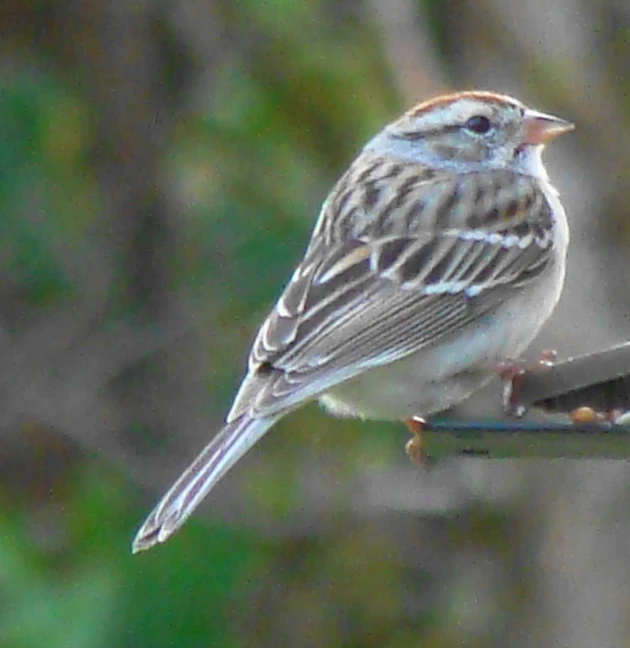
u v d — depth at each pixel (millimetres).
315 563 13688
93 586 12336
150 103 14312
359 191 9930
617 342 13062
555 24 13750
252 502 13477
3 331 14164
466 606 13914
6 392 14094
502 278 9594
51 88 14062
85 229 14219
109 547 12852
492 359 9570
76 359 14188
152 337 14125
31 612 12211
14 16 14312
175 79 14375
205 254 14039
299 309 9328
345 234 9672
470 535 14000
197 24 14297
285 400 8945
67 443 13992
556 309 13070
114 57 14398
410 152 10273
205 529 12797
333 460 13797
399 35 13828
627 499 13398
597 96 13695
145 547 8531
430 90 13750
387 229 9656
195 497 8633
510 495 13742
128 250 14242
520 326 9680
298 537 13570
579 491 13500
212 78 14227
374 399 9461
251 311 13945
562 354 12977
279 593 13391
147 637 12289
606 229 13414
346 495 13750
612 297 13219
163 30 14414
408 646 13828
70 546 12898
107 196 14289
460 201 9797
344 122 13914
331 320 9289
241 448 8805
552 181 13445
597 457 9180
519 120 10203
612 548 13391
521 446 9062
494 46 13844
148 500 13602
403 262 9508
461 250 9602
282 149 13945
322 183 13875
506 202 9844
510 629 13797
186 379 14164
